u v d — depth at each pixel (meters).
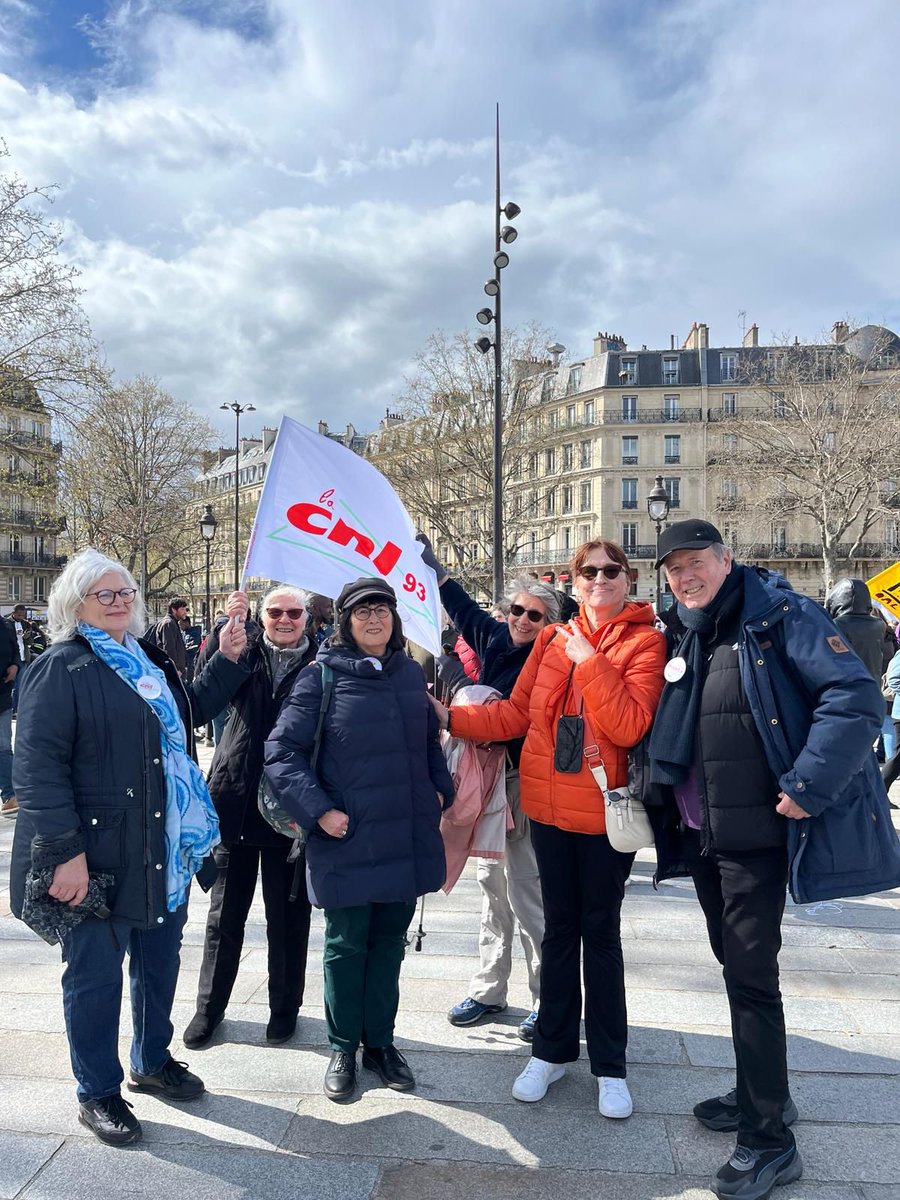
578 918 3.02
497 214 13.90
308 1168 2.55
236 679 3.35
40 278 19.83
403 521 4.32
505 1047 3.33
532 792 3.06
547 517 55.78
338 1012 2.99
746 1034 2.53
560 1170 2.55
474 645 4.40
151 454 39.78
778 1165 2.43
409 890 2.98
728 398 51.34
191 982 3.92
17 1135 2.70
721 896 2.84
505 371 30.44
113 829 2.68
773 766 2.51
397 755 3.06
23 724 2.62
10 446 22.08
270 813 3.08
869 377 31.70
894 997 3.74
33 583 52.50
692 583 2.69
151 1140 2.69
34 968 4.07
